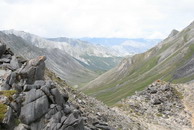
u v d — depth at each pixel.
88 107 43.81
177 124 69.31
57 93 27.19
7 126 22.48
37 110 24.58
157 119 70.00
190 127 68.25
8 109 23.19
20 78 27.47
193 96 85.25
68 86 48.94
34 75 28.00
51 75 46.59
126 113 70.38
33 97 25.17
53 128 24.36
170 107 78.44
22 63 33.06
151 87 87.81
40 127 24.28
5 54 33.19
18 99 24.78
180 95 87.00
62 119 25.61
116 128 43.00
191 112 75.75
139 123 57.06
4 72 29.30
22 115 24.09
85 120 35.25
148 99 82.38
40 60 29.00
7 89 26.17
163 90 86.38
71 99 41.47
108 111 50.06
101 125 38.06
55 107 25.98
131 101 81.00
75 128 26.23
